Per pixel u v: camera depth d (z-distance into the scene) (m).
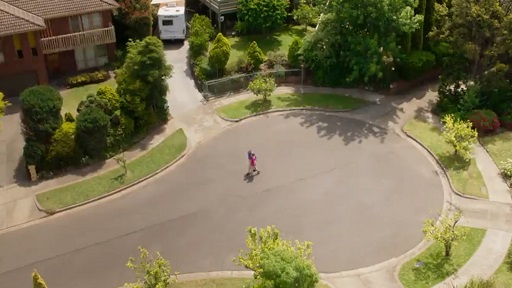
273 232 30.30
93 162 41.88
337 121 46.56
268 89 48.06
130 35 54.47
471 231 35.41
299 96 49.94
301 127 45.81
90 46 52.00
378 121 46.56
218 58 49.81
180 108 48.12
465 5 44.84
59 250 35.00
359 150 43.09
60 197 38.78
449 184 39.62
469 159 41.56
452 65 47.94
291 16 60.53
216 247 34.91
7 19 46.41
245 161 42.03
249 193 39.03
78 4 49.91
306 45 49.72
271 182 39.97
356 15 47.34
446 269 32.75
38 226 36.78
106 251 34.84
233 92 50.53
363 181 39.97
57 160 40.78
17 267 33.91
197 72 50.69
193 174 40.97
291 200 38.38
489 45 45.84
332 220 36.72
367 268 33.25
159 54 43.69
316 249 34.53
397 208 37.62
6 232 36.31
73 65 52.25
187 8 62.72
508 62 46.56
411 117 47.03
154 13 58.06
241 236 35.62
